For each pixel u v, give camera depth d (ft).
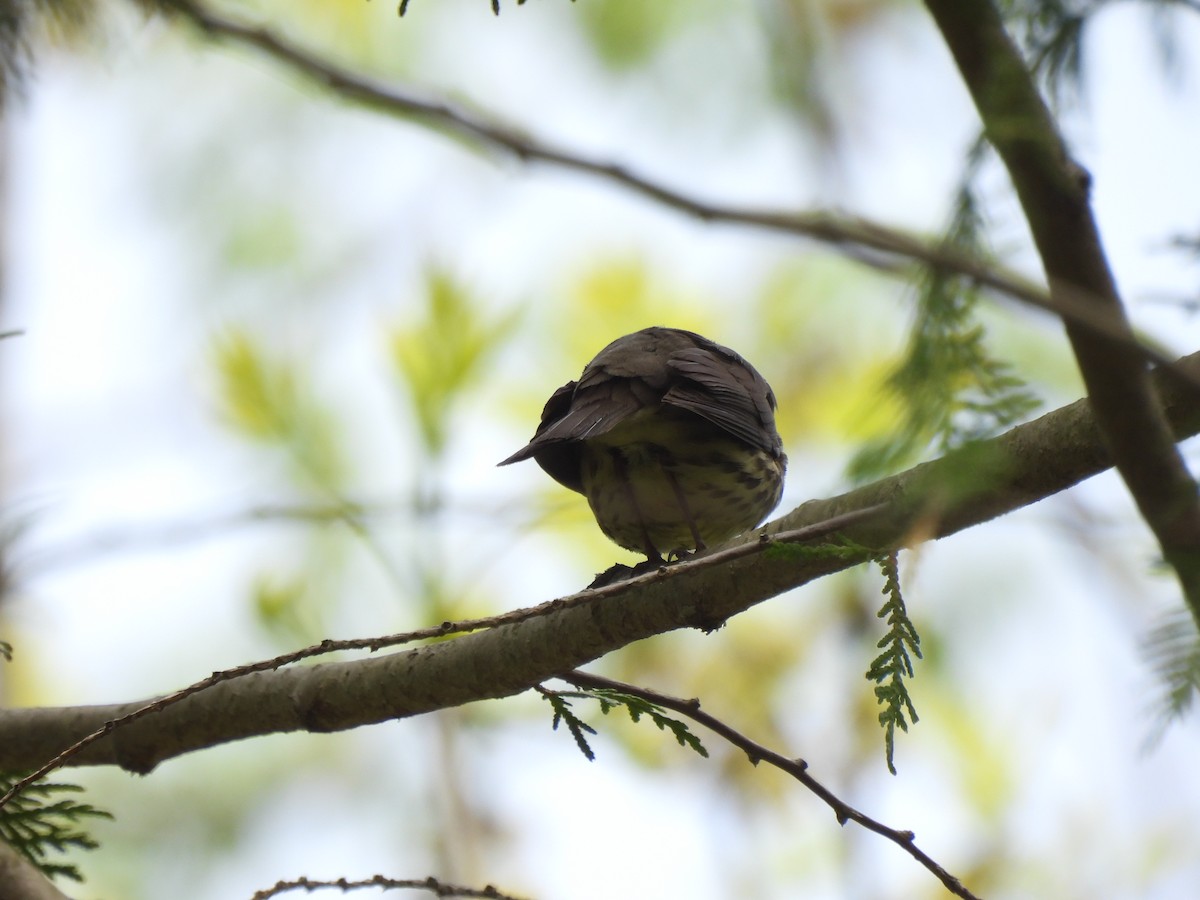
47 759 24.48
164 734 24.30
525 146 13.98
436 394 32.35
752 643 43.39
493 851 37.83
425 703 23.91
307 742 47.85
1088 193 13.67
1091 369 14.16
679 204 12.91
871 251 12.32
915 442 15.53
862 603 43.39
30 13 24.32
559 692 23.04
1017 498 18.95
